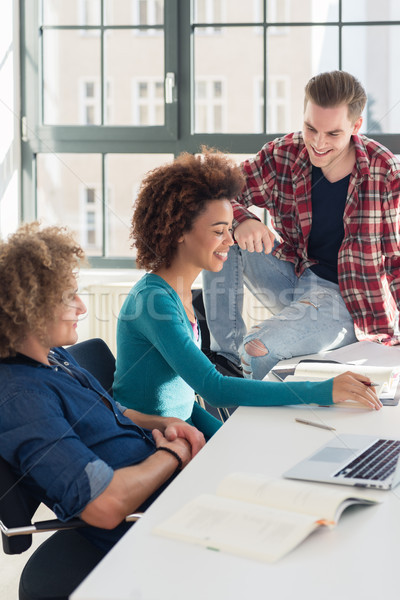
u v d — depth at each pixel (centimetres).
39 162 428
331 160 214
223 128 1495
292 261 239
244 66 1441
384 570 76
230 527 84
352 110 208
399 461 108
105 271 392
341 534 85
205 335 247
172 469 127
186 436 139
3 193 377
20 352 118
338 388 145
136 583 74
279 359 204
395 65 391
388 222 221
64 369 130
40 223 123
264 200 240
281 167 234
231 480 96
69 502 109
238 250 229
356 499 91
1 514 114
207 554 80
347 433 129
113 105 1795
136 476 118
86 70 759
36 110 389
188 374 150
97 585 74
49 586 116
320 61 393
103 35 394
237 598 71
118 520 112
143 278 167
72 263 120
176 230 163
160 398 161
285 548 79
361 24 386
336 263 232
